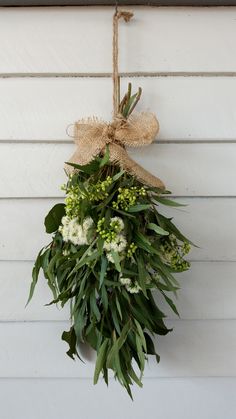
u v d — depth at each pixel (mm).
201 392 1041
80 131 925
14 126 1019
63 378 1037
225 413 1040
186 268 897
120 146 913
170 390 1039
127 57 1013
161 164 1021
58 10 1015
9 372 1031
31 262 1032
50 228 895
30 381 1037
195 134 1018
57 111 1019
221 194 1021
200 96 1018
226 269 1031
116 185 857
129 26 1012
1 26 1016
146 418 1036
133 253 837
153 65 1014
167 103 1018
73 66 1015
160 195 976
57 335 1033
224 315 1032
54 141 1022
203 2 1000
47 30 1015
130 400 1037
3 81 1019
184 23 1015
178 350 1037
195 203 1025
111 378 1035
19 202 1027
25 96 1019
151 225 850
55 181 1023
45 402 1035
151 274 889
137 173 875
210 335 1035
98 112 1018
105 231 792
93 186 825
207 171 1022
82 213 803
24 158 1023
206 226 1025
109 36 1015
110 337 873
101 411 1035
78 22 1014
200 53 1016
